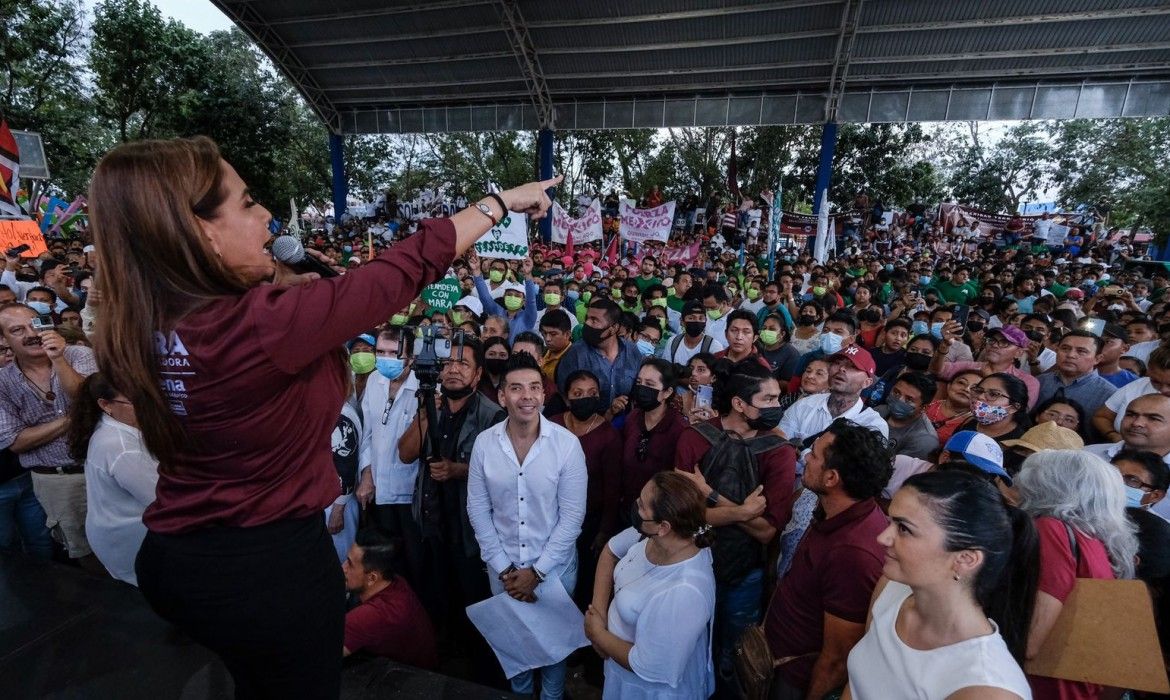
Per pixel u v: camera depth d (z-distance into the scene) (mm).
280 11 15727
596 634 2338
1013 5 11781
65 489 3100
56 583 2285
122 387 799
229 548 854
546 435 2672
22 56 16516
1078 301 8805
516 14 14250
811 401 3703
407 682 1941
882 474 1933
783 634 2148
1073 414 3412
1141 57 12320
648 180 30125
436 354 2996
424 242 875
